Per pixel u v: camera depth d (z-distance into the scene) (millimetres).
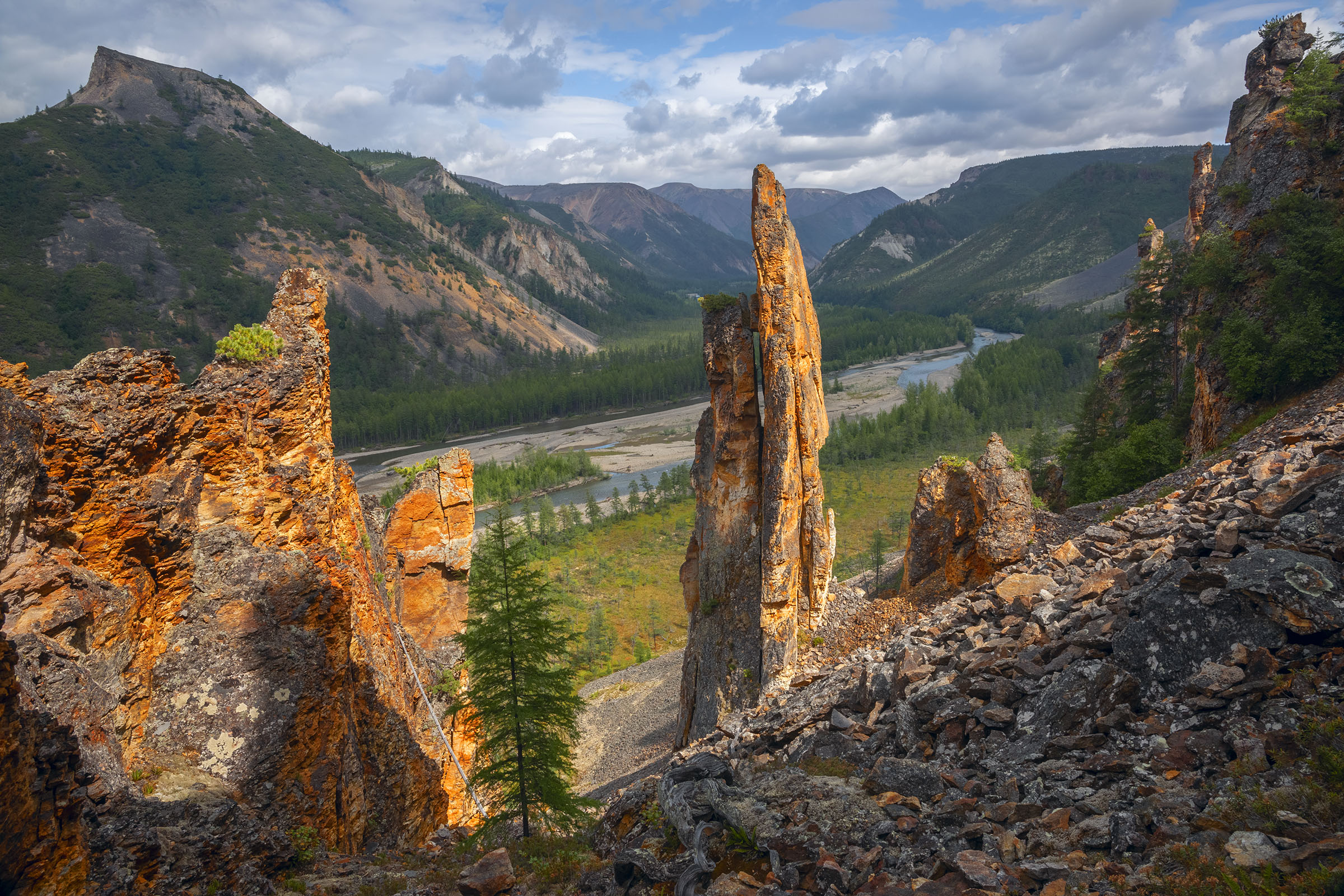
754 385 43719
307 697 28141
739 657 43938
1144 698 15188
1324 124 55438
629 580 128250
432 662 51656
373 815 33219
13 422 21344
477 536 135750
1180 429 70688
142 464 27547
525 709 27094
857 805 15312
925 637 27000
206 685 26766
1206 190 101125
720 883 13977
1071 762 14258
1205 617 15312
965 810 13992
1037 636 20141
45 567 22047
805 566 44406
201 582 28734
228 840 22000
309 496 34406
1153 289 86688
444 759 44719
